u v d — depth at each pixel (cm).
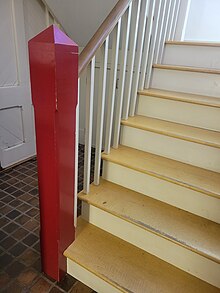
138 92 161
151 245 120
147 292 104
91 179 199
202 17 232
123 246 126
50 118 87
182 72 165
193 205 124
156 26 157
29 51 80
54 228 110
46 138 91
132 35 132
